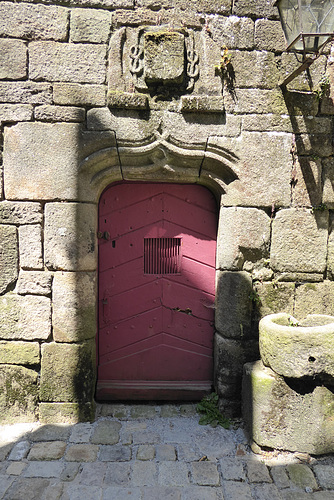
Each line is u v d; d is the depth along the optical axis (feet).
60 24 8.62
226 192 9.32
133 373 10.12
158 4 8.75
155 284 10.03
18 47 8.62
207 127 8.96
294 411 7.92
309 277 9.43
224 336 9.57
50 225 8.93
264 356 8.25
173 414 9.59
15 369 9.20
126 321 10.06
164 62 8.61
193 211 9.97
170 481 7.30
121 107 8.73
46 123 8.75
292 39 8.11
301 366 7.64
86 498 6.84
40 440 8.50
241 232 9.21
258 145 9.07
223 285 9.48
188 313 10.09
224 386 9.50
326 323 8.70
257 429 8.07
